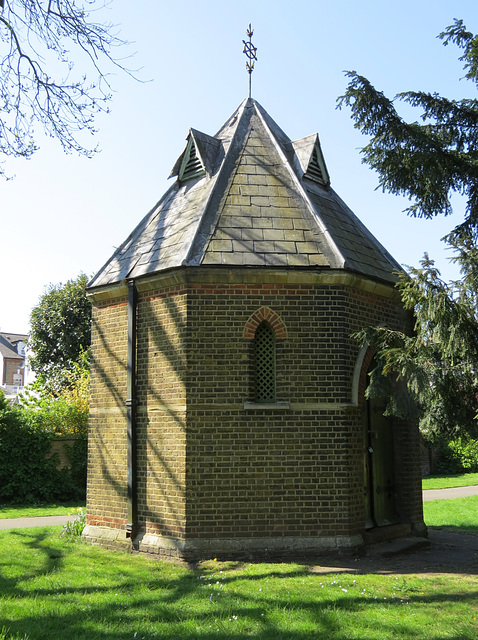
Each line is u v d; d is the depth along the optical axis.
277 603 6.99
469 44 11.95
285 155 12.48
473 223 12.22
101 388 11.49
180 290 10.17
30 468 18.73
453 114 11.90
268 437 9.77
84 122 9.78
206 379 9.84
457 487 25.31
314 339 10.09
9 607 6.89
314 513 9.62
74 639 5.88
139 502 10.30
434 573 8.71
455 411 8.77
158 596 7.35
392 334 9.43
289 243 10.52
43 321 34.44
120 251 12.37
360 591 7.53
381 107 10.95
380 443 11.38
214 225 10.70
